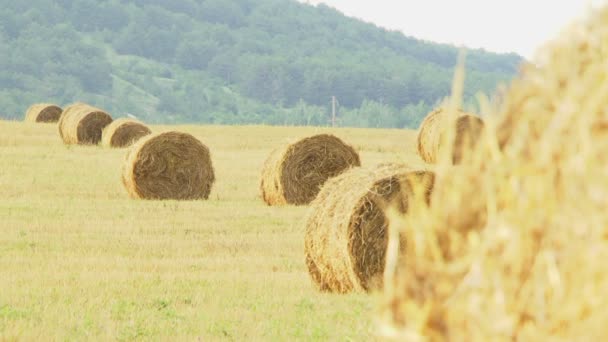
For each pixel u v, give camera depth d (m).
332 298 39.66
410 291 10.77
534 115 10.76
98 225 62.69
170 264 48.47
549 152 10.45
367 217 41.69
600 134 10.20
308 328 32.50
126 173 82.19
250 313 35.78
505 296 10.40
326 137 77.62
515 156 10.70
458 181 11.00
